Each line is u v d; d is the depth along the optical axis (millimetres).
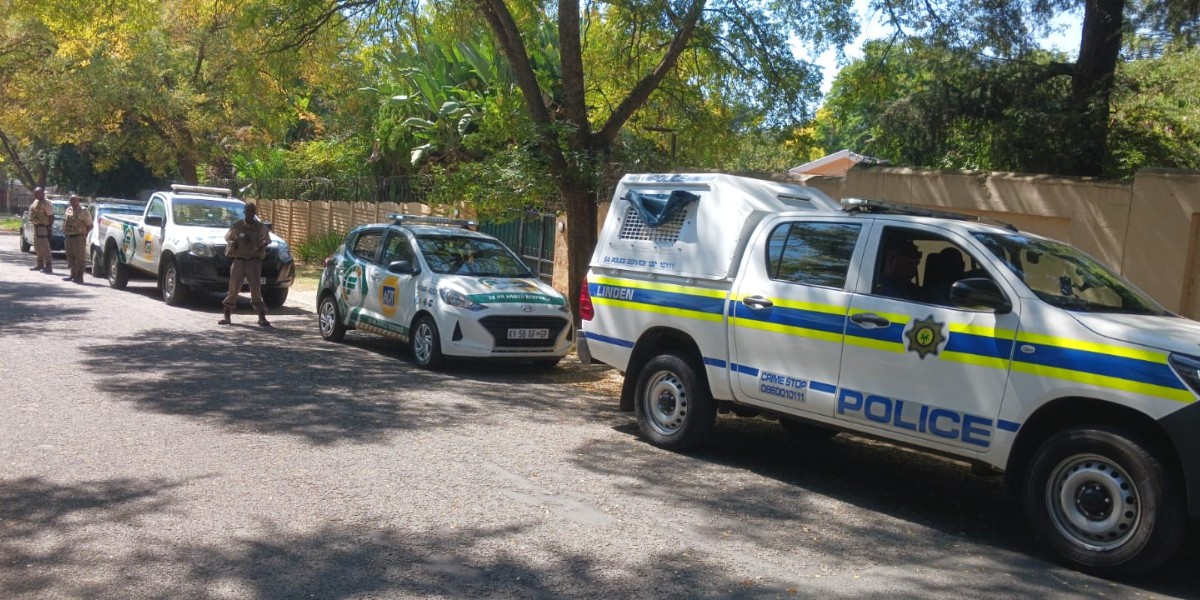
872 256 6723
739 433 8828
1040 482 5637
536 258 18125
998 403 5859
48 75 26234
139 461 6766
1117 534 5355
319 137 32281
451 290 11164
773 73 13594
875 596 4938
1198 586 5352
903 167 12055
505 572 5043
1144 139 12164
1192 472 5070
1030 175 10695
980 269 6223
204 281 15945
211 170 37375
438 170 15766
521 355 11203
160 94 25547
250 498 6070
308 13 13766
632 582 4977
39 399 8492
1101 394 5406
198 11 22859
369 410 8805
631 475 7062
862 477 7465
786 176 13062
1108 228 10023
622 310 8328
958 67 12055
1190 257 9445
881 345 6449
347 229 25344
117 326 13234
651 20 13367
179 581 4738
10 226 44344
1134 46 11492
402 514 5898
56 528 5402
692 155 15383
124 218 18734
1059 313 5742
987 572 5414
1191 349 5246
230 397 9023
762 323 7176
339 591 4699
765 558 5441
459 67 21188
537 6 13500
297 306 17406
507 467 7098
